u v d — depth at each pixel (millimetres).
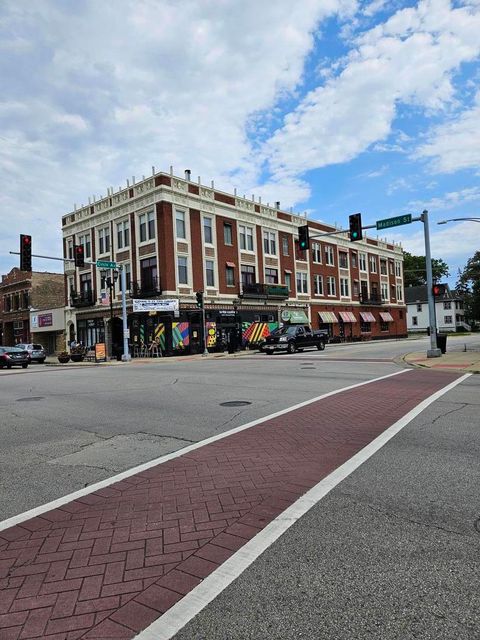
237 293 39125
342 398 10172
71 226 42531
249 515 4137
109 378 17172
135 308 31156
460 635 2514
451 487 4660
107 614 2791
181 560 3395
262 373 16438
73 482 5301
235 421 8258
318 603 2828
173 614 2766
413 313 87750
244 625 2650
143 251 35406
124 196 37062
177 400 10922
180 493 4762
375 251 60750
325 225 51281
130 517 4211
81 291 41781
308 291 47500
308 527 3846
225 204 38625
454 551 3393
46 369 26281
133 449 6652
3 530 4055
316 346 32188
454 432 6895
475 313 57000
